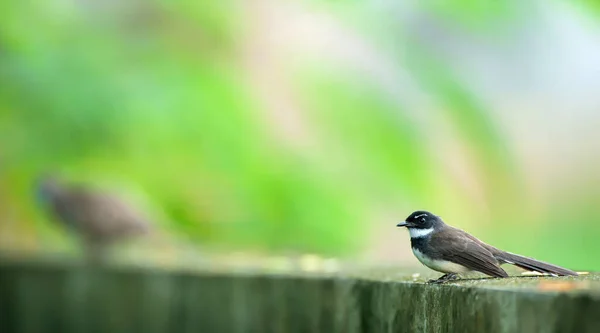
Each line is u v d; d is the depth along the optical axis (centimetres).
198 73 1534
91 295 1270
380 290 767
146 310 1176
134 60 1548
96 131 1545
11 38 1516
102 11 1559
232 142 1555
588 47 1489
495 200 1561
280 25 1591
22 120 1544
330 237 1584
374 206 1592
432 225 812
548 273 771
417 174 1518
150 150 1571
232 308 1027
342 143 1557
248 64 1584
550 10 1430
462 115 1508
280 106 1580
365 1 1492
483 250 786
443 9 1440
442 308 653
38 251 1689
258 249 1595
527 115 1636
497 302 578
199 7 1554
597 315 514
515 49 1505
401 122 1518
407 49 1491
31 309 1359
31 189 1753
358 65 1557
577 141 1661
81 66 1535
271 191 1589
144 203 1703
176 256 1384
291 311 930
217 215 1666
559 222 1638
